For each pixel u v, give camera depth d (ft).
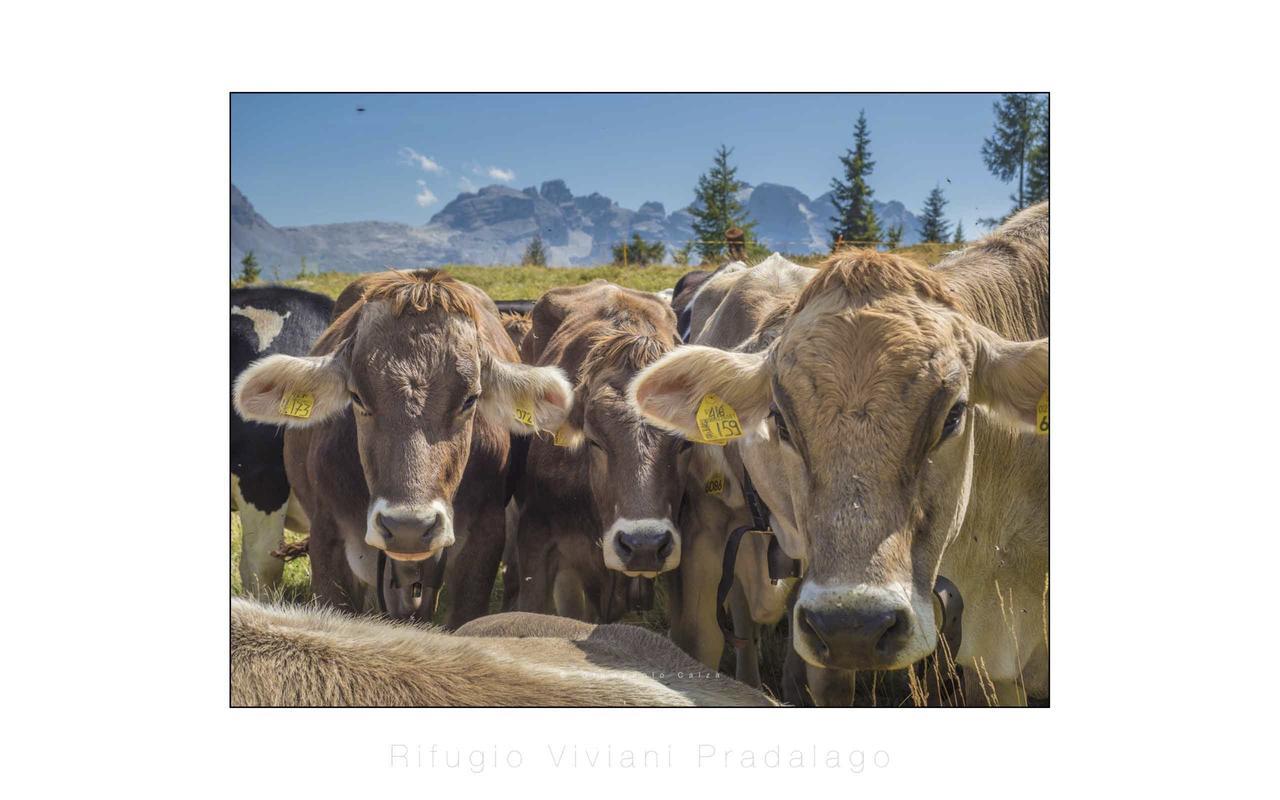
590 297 23.56
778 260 20.68
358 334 17.98
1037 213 17.15
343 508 19.83
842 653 11.16
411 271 18.84
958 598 14.47
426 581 19.83
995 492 15.23
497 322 21.27
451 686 10.53
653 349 19.16
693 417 13.91
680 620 19.54
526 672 10.89
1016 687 16.07
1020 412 13.04
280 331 25.52
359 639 10.91
